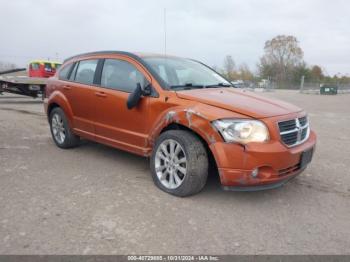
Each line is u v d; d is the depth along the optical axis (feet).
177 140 12.63
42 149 19.45
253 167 11.38
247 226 10.87
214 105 12.35
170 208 11.93
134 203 12.25
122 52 16.31
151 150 14.23
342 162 18.76
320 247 9.78
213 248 9.53
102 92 16.11
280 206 12.48
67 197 12.62
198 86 15.15
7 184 13.74
